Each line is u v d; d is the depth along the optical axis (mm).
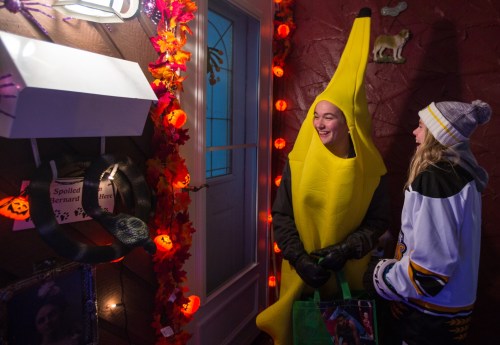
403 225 1200
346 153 1491
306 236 1496
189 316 1314
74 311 967
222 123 1829
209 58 1681
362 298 1447
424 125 1228
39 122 712
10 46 676
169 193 1195
